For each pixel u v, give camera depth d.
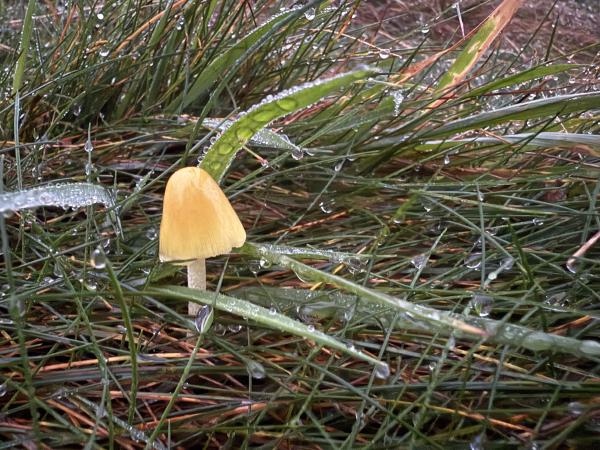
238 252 0.16
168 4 0.23
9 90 0.23
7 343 0.16
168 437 0.13
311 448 0.14
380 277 0.17
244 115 0.15
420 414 0.13
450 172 0.23
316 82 0.13
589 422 0.13
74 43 0.25
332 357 0.15
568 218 0.19
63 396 0.14
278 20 0.23
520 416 0.14
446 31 0.43
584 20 0.47
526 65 0.36
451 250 0.20
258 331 0.16
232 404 0.14
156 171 0.23
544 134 0.21
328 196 0.22
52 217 0.21
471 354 0.13
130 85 0.25
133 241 0.19
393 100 0.22
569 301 0.17
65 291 0.17
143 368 0.15
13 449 0.13
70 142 0.23
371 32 0.42
